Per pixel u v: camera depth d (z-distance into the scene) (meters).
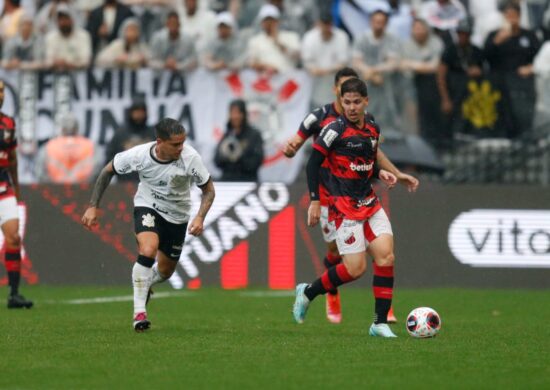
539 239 57.62
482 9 70.06
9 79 62.38
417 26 63.25
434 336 34.03
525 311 45.62
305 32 69.62
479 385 24.52
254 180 60.50
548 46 64.56
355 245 33.88
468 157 61.53
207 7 71.81
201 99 61.69
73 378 25.27
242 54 65.62
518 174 61.53
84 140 61.62
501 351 30.61
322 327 37.47
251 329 36.34
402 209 58.06
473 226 57.88
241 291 55.19
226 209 58.44
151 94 61.91
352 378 25.41
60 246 59.12
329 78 61.12
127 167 34.41
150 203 34.75
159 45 64.31
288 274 57.94
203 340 32.44
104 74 61.97
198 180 34.31
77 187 59.16
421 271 57.84
